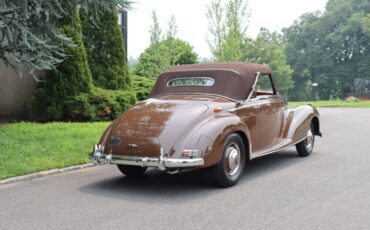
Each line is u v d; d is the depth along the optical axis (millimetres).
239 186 6434
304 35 91938
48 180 6980
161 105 6738
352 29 87938
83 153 8664
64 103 13164
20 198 5887
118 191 6246
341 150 9773
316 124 9289
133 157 6035
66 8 10125
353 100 51562
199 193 6066
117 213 5156
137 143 6059
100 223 4793
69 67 13234
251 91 7246
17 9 8945
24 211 5285
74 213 5180
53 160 7973
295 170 7551
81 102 12992
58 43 10273
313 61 90250
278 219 4855
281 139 8133
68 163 7883
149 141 5992
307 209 5219
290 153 9398
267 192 6059
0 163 7523
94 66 15086
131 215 5070
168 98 7191
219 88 7125
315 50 89938
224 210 5223
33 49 9273
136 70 28422
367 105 36156
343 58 91562
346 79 88750
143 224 4738
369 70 85938
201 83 7320
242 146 6617
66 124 11953
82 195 6027
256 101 7328
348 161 8391
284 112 8305
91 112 13195
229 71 7176
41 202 5680
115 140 6277
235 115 6668
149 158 5914
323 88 91062
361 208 5246
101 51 15195
